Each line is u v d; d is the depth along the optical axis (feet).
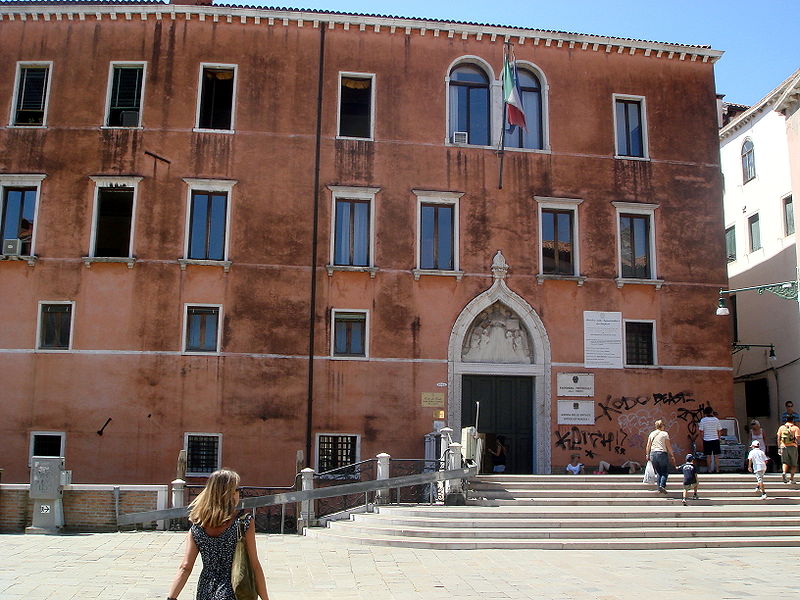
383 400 72.13
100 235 73.97
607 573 38.83
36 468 52.39
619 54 81.92
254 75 76.59
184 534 51.88
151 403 70.03
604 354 75.72
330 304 73.36
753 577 38.19
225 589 19.45
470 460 61.26
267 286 72.90
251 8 76.23
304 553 44.37
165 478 68.95
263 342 71.87
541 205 77.61
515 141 79.25
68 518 53.21
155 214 73.26
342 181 75.51
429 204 76.84
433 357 73.56
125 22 76.74
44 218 72.74
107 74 75.77
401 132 77.05
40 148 73.92
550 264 77.36
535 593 33.96
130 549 45.14
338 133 76.43
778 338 91.20
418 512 51.67
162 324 71.46
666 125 81.41
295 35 77.77
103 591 33.50
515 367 74.74
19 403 69.46
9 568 38.24
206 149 74.84
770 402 92.38
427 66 78.64
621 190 79.10
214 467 69.62
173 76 75.92
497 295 75.10
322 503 59.52
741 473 72.18
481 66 80.28
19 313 70.95
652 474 59.77
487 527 49.34
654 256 78.43
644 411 75.20
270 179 74.84
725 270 79.51
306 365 71.92
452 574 38.19
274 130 75.77
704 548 47.37
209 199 74.74
